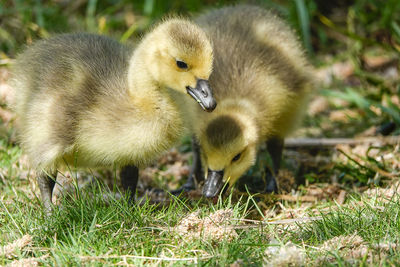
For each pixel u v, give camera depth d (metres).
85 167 10.36
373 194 10.56
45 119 9.49
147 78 9.32
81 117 9.32
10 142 12.71
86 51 10.20
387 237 8.29
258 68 11.42
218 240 8.43
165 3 18.45
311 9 18.48
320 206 10.59
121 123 9.31
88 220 8.88
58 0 19.20
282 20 13.20
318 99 16.44
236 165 10.63
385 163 12.55
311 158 13.42
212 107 9.24
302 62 12.43
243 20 12.42
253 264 7.71
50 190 9.90
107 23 17.94
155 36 9.44
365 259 7.38
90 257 7.78
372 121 15.05
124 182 10.23
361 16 18.75
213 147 10.20
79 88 9.52
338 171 12.52
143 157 9.69
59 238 8.62
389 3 17.78
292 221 9.15
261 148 13.88
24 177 11.24
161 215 9.38
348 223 8.96
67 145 9.38
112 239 8.41
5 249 8.08
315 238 8.70
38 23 16.98
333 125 15.25
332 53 18.62
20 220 9.01
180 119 9.81
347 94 15.50
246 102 10.99
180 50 9.17
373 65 17.70
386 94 15.93
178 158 13.47
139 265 7.81
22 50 11.34
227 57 11.46
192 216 9.05
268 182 12.41
